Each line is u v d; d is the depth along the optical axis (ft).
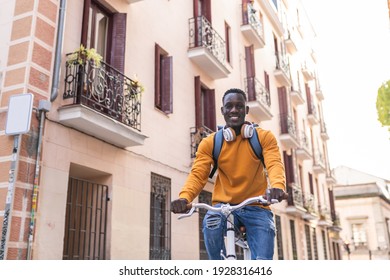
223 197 10.22
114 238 27.09
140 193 30.48
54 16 24.79
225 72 45.06
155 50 35.40
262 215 9.62
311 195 81.82
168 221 33.73
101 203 27.40
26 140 21.67
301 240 71.67
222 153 10.21
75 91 24.11
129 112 28.55
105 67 29.37
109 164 27.81
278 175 9.43
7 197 20.34
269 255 9.29
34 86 22.74
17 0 24.27
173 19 39.65
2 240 19.72
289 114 74.43
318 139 103.71
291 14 97.60
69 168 25.35
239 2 60.23
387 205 151.12
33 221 21.15
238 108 10.36
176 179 35.63
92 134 26.45
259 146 10.14
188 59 41.34
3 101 22.57
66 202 24.06
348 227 137.80
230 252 9.14
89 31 28.86
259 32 63.82
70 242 25.77
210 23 46.80
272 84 70.33
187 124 39.04
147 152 32.24
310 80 104.47
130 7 32.89
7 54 23.47
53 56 24.22
